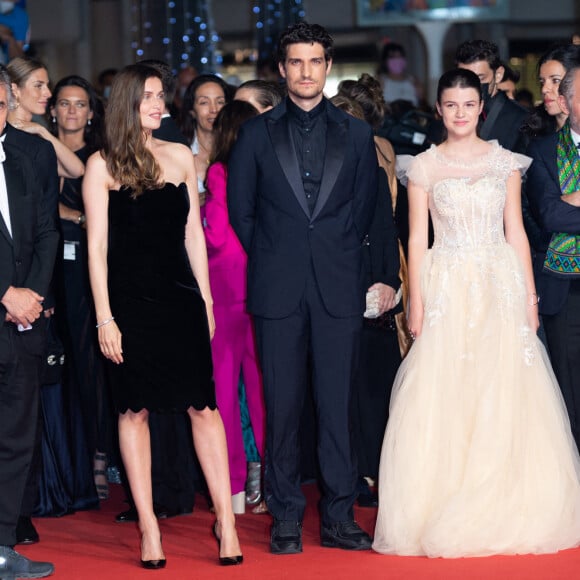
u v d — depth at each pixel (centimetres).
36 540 880
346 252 832
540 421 839
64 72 3039
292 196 824
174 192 809
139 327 799
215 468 810
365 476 985
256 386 980
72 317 1037
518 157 862
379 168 928
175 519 965
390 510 827
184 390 799
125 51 3014
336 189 826
